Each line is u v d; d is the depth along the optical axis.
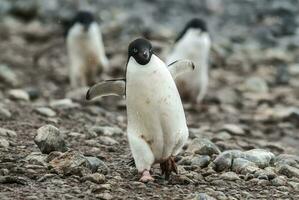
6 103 22.41
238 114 25.09
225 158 14.87
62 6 45.72
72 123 19.77
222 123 23.45
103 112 22.55
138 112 13.23
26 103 23.11
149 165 13.45
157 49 33.03
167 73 13.30
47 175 13.30
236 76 31.66
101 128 18.33
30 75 31.19
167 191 12.95
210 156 15.87
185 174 14.05
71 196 12.27
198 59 24.66
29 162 14.37
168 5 47.06
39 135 15.16
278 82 30.62
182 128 13.43
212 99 27.27
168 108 13.17
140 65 13.09
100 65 28.27
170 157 13.63
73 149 16.09
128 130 13.51
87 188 12.85
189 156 15.55
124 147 16.84
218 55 32.56
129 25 39.78
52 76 31.14
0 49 36.38
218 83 30.45
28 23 42.75
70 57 28.23
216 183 13.72
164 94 13.14
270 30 40.09
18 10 43.47
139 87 13.08
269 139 21.31
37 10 43.53
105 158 15.40
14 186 12.80
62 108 21.80
